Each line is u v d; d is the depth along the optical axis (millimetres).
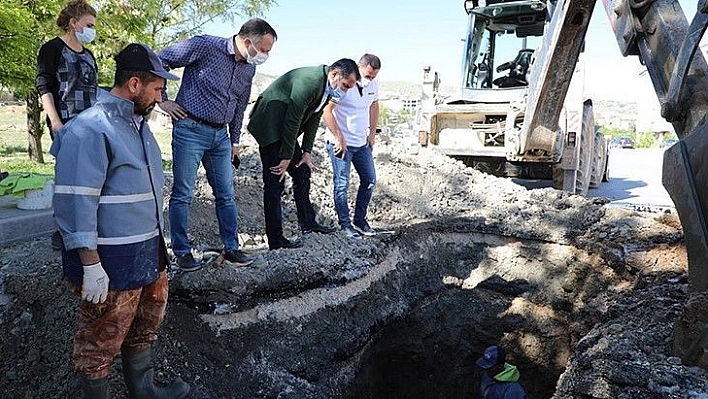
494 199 7348
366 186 5844
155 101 3123
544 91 6215
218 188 4516
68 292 4148
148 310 3387
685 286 4469
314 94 4574
